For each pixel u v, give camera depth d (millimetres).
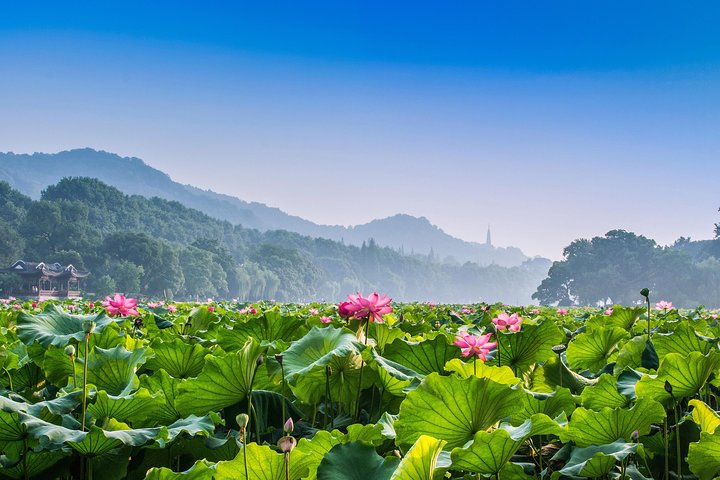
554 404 3285
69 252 162750
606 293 180375
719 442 2463
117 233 174375
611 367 4922
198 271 189500
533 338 4746
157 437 2736
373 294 4348
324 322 6012
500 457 2365
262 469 2404
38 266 139625
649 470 3059
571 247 195125
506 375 3490
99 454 2697
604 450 2646
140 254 169375
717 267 167750
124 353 3955
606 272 177125
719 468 2557
